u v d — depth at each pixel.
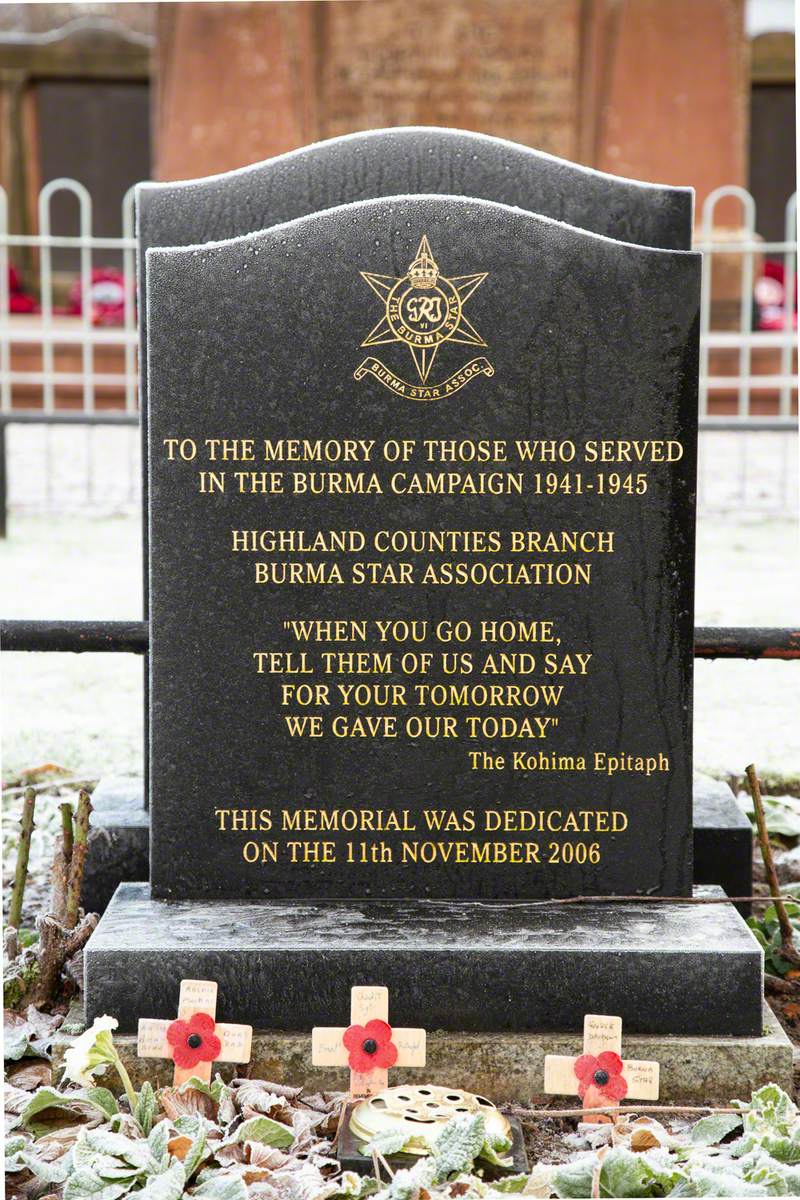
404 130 3.34
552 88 12.30
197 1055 2.83
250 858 3.13
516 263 3.02
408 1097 2.75
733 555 8.02
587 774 3.11
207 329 3.03
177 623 3.09
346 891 3.14
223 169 12.31
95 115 16.05
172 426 3.05
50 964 3.11
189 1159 2.46
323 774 3.12
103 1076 2.85
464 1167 2.46
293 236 3.01
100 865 3.45
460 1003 2.88
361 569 3.08
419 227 3.01
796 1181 2.38
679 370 3.03
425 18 12.16
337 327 3.04
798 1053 3.02
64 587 7.11
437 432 3.06
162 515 3.07
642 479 3.06
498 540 3.07
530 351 3.04
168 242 3.35
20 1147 2.56
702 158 12.34
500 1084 2.87
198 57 12.16
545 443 3.05
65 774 4.71
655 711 3.10
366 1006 2.86
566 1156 2.67
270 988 2.88
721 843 3.43
